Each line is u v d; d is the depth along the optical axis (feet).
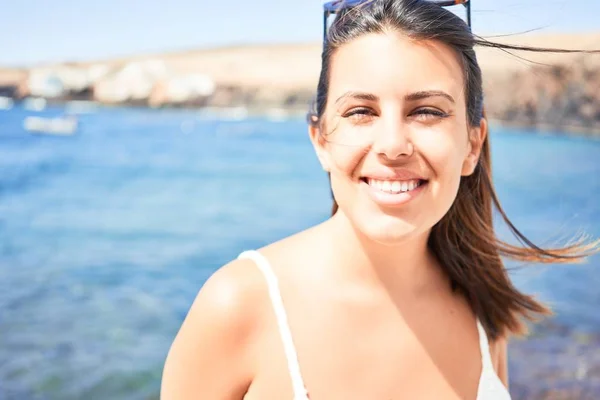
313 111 6.63
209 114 156.15
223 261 47.60
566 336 26.03
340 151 5.48
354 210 5.57
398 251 6.15
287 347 5.72
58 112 151.74
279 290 5.83
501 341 7.62
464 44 5.63
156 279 41.57
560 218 52.90
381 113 5.32
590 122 80.59
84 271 43.11
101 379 25.79
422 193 5.41
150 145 108.99
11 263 45.01
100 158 96.27
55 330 30.99
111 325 31.94
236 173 85.87
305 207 66.64
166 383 6.08
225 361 5.71
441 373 6.42
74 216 62.49
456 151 5.48
